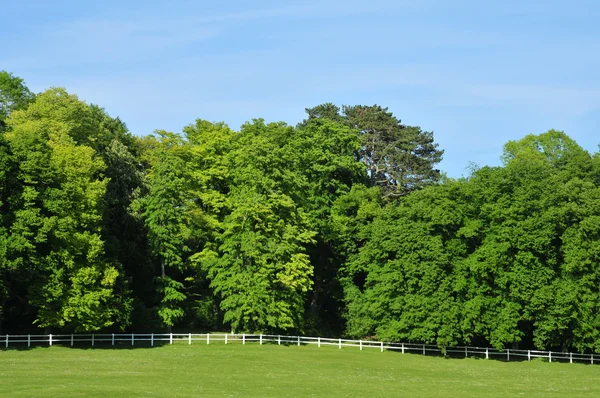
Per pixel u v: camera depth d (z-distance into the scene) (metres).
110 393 41.72
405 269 77.19
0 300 69.81
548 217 76.81
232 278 75.44
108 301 70.44
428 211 80.31
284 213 80.75
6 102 89.62
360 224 88.25
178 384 47.84
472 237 80.88
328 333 89.06
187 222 81.50
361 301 83.94
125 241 80.56
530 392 52.41
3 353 62.09
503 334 75.62
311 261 91.00
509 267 77.31
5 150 65.00
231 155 84.19
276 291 76.62
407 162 110.19
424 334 75.44
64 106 83.69
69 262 66.44
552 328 75.38
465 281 76.81
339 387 50.34
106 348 68.81
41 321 66.19
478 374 64.31
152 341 71.88
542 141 108.12
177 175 78.12
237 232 77.19
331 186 94.81
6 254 62.28
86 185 71.38
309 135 95.94
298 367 61.72
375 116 113.38
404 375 60.56
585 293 76.00
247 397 43.03
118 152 86.75
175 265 84.75
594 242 76.25
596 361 79.38
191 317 85.62
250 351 70.12
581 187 82.25
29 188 65.12
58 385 44.25
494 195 80.12
